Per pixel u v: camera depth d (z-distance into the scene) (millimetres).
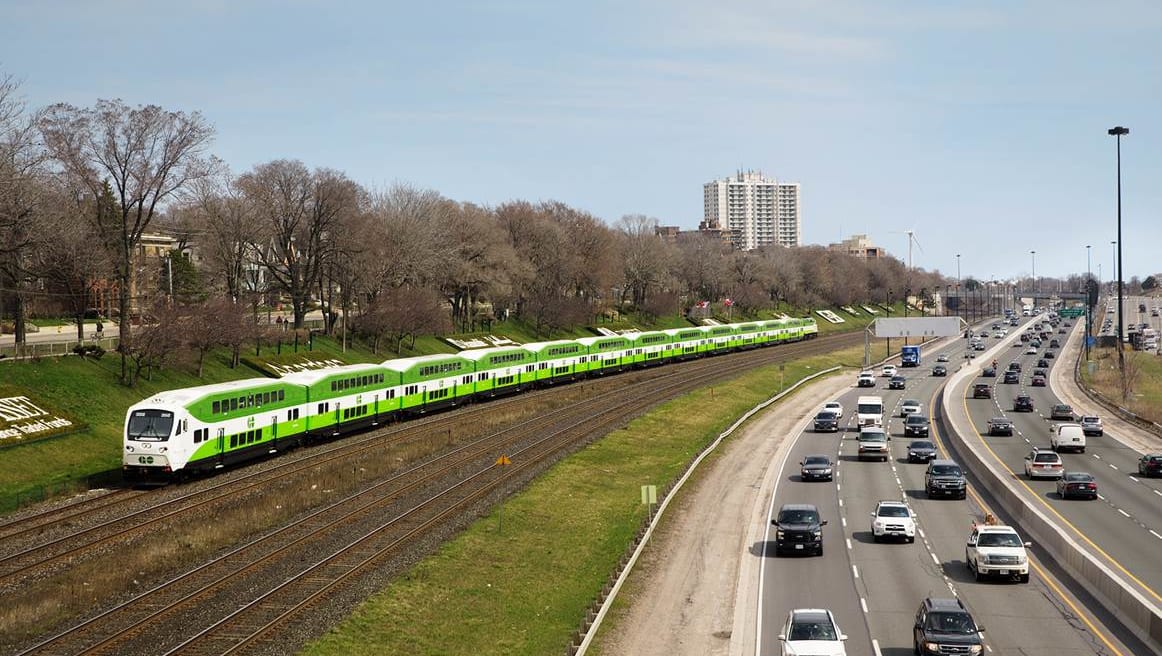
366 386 81562
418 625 36875
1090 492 59562
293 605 37938
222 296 107875
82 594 38312
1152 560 43875
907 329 168375
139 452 57000
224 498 55906
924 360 182500
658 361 149000
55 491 55656
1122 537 48844
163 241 159625
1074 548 41719
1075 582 40812
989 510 57250
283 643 34062
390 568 43688
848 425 98125
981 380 143125
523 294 168375
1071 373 151500
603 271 184625
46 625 35156
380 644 34656
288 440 70250
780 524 47094
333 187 118125
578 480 66500
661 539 50906
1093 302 181250
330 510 54656
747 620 36844
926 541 49469
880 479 68438
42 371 74938
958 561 45125
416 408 90312
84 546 44875
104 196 92250
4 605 36719
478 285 151500
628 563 44531
